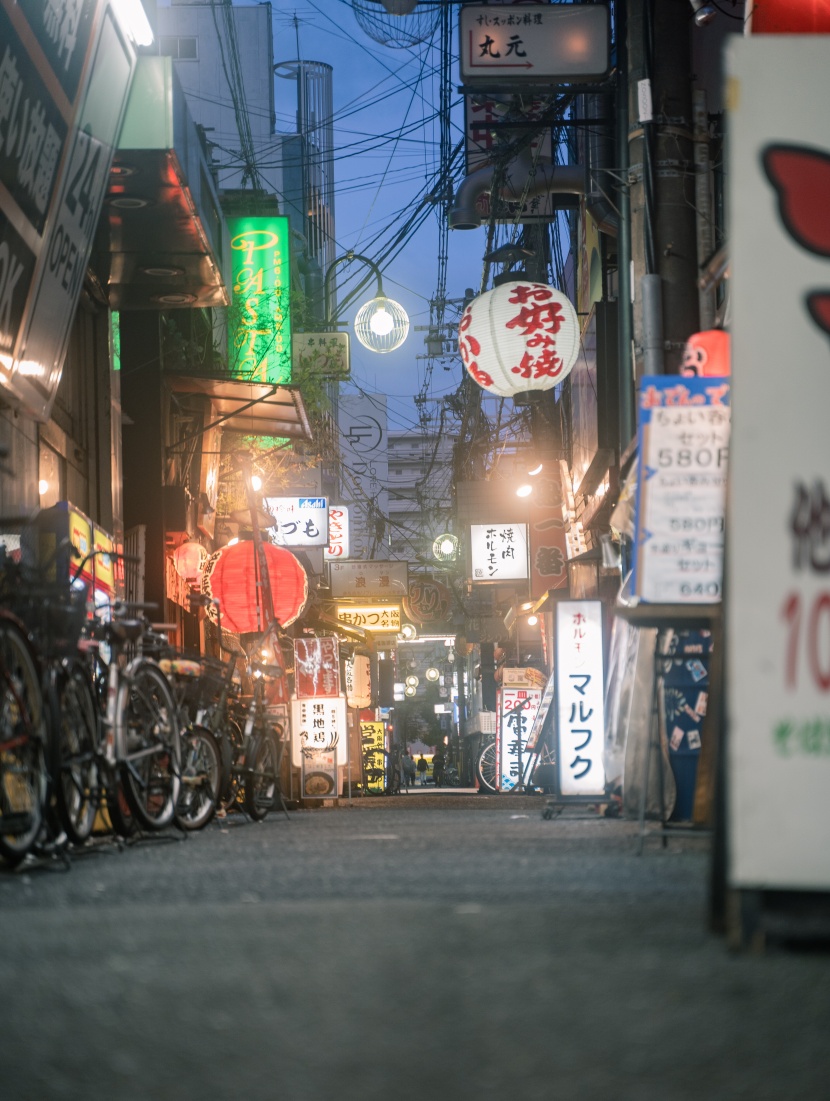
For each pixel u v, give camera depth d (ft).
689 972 10.25
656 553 25.64
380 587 111.14
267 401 63.41
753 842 11.22
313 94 147.54
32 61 29.84
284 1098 7.06
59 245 35.01
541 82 44.60
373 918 13.11
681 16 40.45
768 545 11.49
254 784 43.75
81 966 10.86
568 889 16.07
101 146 36.65
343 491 159.94
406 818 42.22
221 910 14.06
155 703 31.30
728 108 12.00
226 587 55.42
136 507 60.18
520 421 84.79
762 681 11.36
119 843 27.22
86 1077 7.52
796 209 11.84
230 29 79.66
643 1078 7.34
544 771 75.00
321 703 63.87
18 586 24.12
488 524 89.81
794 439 11.58
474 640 126.00
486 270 61.41
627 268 42.47
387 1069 7.60
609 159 55.42
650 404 25.95
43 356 36.09
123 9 35.37
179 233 44.70
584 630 39.99
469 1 45.09
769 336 11.68
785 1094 7.03
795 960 10.78
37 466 38.75
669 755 33.53
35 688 22.80
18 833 21.56
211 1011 9.07
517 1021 8.66
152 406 60.29
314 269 110.42
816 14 31.58
